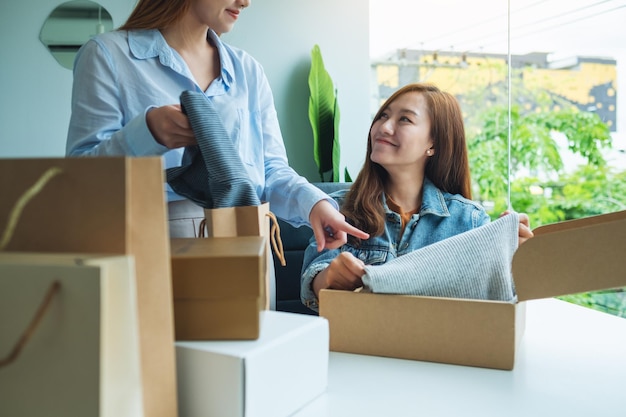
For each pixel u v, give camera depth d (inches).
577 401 27.7
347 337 34.8
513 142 169.5
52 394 18.0
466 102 172.6
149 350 20.5
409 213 56.0
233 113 44.3
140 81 42.4
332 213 38.9
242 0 42.9
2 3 119.6
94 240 19.7
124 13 124.4
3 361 17.7
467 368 32.4
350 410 26.0
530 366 33.0
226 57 45.9
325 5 128.0
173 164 42.9
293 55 126.7
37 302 18.0
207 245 26.0
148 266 20.5
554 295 31.8
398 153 52.7
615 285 30.1
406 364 32.9
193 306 23.0
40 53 122.1
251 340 23.2
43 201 20.1
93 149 36.9
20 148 122.7
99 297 17.4
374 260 52.1
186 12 43.3
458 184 57.7
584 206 152.5
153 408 20.6
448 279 35.4
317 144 121.1
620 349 36.5
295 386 24.9
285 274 61.7
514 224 38.1
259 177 46.0
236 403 21.4
